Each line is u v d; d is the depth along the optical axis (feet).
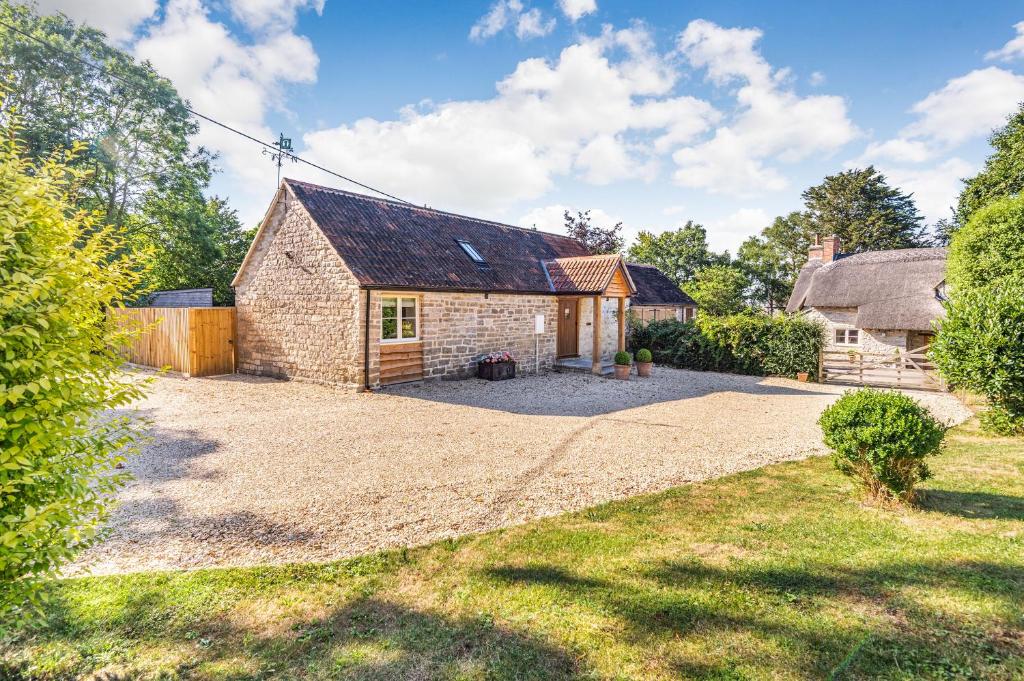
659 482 21.38
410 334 46.57
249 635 10.75
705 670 9.43
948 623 10.60
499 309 53.57
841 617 10.95
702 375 59.93
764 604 11.57
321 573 13.43
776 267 174.91
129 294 11.04
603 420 33.63
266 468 22.80
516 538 15.58
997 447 26.66
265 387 44.60
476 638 10.63
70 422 8.92
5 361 7.98
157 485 20.45
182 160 82.48
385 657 10.03
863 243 160.04
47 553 8.71
